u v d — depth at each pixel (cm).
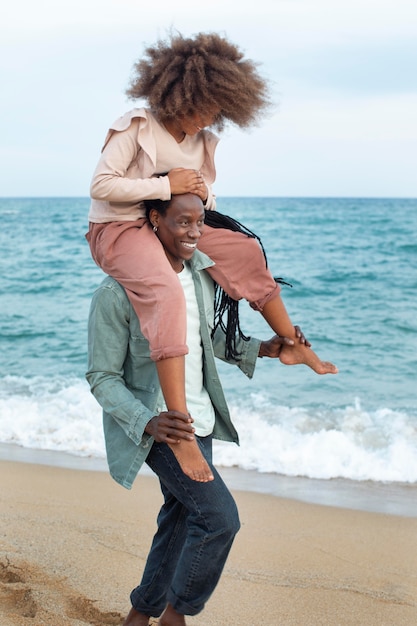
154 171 293
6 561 392
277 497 538
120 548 419
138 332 281
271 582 388
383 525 479
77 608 351
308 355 325
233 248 305
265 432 705
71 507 489
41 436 695
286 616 352
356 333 1265
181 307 267
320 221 4041
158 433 262
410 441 689
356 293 1631
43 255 2461
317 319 1380
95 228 296
